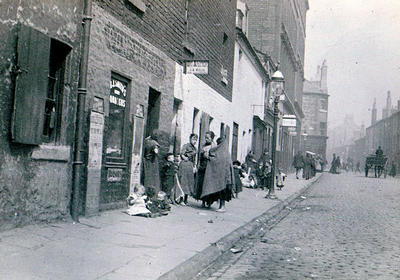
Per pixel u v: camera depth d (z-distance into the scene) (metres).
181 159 12.25
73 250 5.58
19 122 6.06
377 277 5.58
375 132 85.31
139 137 10.28
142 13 10.27
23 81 6.13
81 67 7.68
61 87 7.37
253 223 9.59
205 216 9.95
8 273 4.42
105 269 4.88
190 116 14.20
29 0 6.29
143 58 10.38
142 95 10.41
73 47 7.50
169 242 6.65
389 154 68.31
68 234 6.45
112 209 9.19
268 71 31.39
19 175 6.22
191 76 14.15
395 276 5.66
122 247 6.02
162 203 10.02
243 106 23.72
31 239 5.82
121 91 9.54
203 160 11.48
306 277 5.49
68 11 7.29
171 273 4.97
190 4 14.09
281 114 35.91
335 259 6.58
